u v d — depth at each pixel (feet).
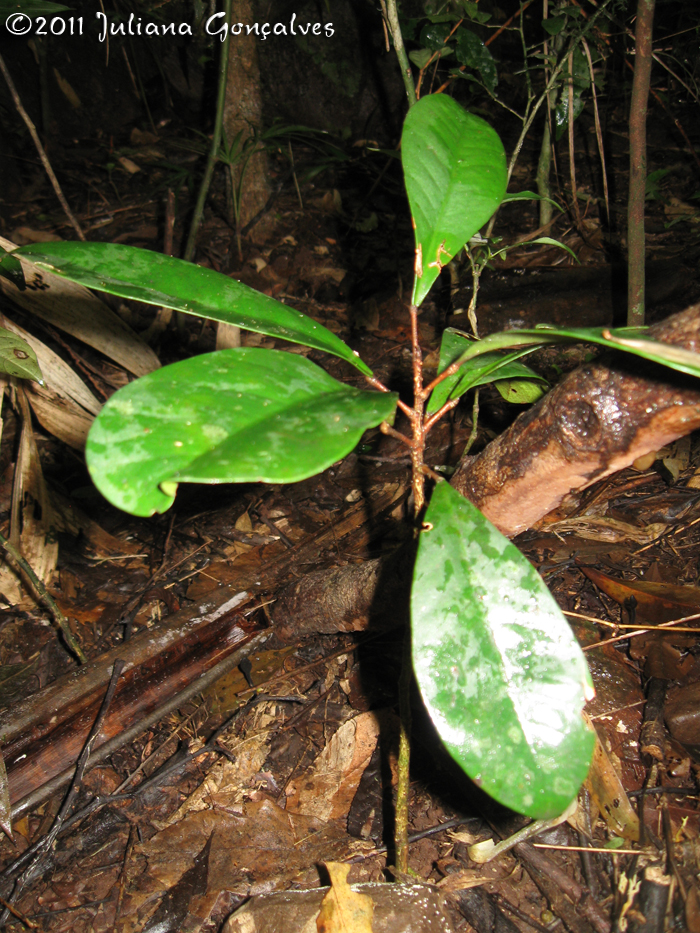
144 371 2.36
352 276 3.68
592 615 1.87
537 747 0.86
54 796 1.63
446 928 1.25
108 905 1.41
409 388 2.92
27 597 2.13
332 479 2.55
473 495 1.34
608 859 1.38
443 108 1.04
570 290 3.20
